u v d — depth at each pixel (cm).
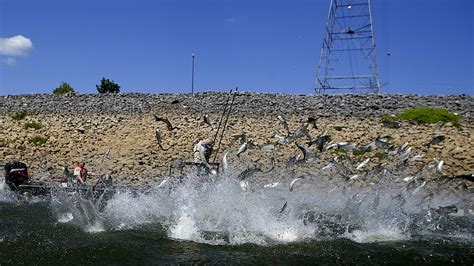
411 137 2441
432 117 2780
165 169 2136
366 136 2464
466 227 1288
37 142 2562
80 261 996
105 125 2819
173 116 2983
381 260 1026
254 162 2088
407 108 3100
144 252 1045
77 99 3594
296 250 1077
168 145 2434
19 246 1079
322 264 995
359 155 1989
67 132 2722
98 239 1135
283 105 3234
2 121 3047
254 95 3506
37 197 1688
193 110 3133
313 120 1389
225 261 998
